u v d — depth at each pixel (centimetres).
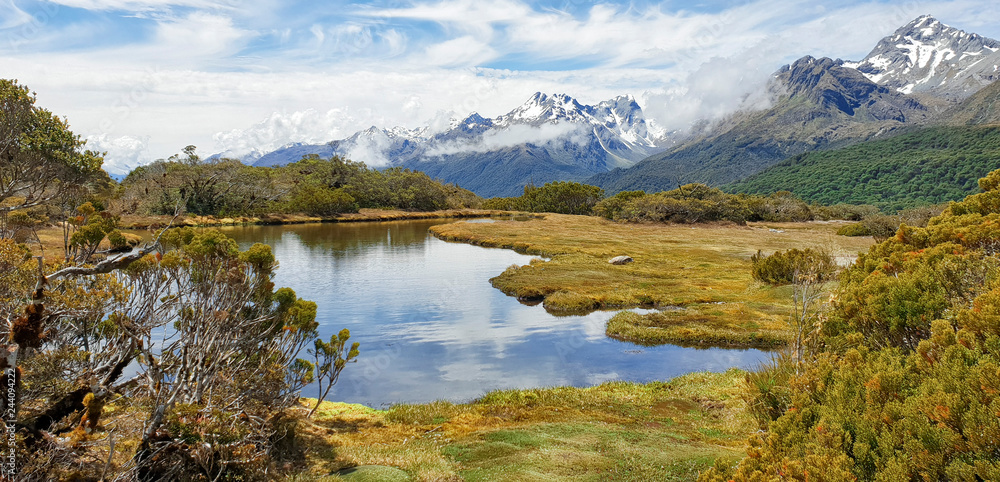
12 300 898
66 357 880
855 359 843
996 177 1708
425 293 3731
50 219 3284
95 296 981
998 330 707
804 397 855
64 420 827
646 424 1441
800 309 2083
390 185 14000
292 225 9625
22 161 1648
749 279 4041
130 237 4797
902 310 979
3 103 1652
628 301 3406
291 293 1301
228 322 1038
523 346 2531
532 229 8419
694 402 1672
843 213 11675
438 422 1466
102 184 3678
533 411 1583
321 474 970
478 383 2036
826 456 635
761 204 11294
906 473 584
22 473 660
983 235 1325
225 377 1017
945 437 586
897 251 1460
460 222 9944
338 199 11394
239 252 1227
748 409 1403
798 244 6419
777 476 664
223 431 829
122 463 761
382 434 1326
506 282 3953
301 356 2189
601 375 2144
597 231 8225
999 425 549
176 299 1115
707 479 790
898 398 695
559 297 3416
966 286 1024
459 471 1027
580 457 1097
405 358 2331
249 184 9988
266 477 893
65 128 1842
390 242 6956
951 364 670
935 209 7150
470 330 2802
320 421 1409
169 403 855
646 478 973
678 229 8731
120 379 1115
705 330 2672
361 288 3897
